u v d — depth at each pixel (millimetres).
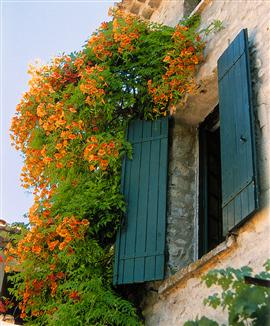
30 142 6875
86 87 6312
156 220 5695
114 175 6223
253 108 5062
